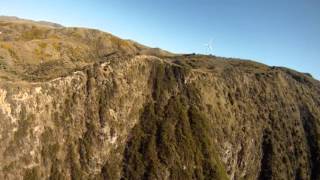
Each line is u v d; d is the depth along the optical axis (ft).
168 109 365.61
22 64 369.71
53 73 334.03
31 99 278.87
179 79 392.88
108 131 318.65
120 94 339.77
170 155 333.62
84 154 298.15
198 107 386.11
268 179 406.62
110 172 305.94
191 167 342.85
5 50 380.99
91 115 315.17
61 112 298.15
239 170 396.98
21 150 259.60
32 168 262.26
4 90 264.72
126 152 325.83
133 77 359.87
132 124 342.64
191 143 354.74
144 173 316.19
